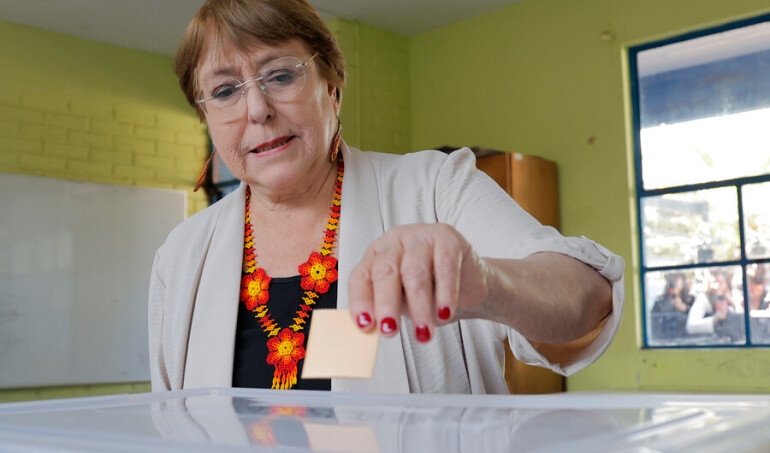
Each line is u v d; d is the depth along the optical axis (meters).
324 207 1.17
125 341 5.51
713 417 0.43
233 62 1.12
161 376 1.21
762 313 4.10
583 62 4.84
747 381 4.07
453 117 5.51
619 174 4.62
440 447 0.33
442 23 5.55
